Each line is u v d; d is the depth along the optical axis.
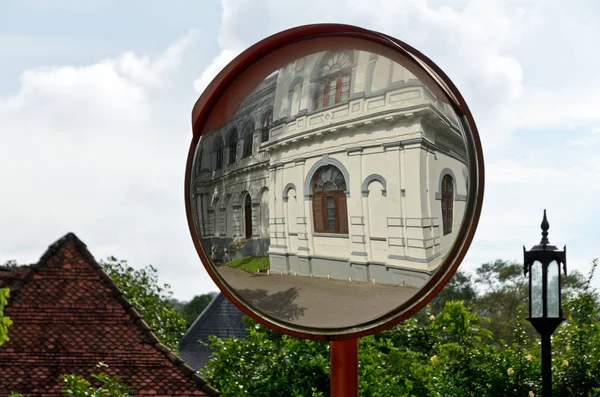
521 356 11.25
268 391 9.45
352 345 2.59
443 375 11.34
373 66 2.58
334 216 2.60
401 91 2.57
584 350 11.09
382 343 11.52
